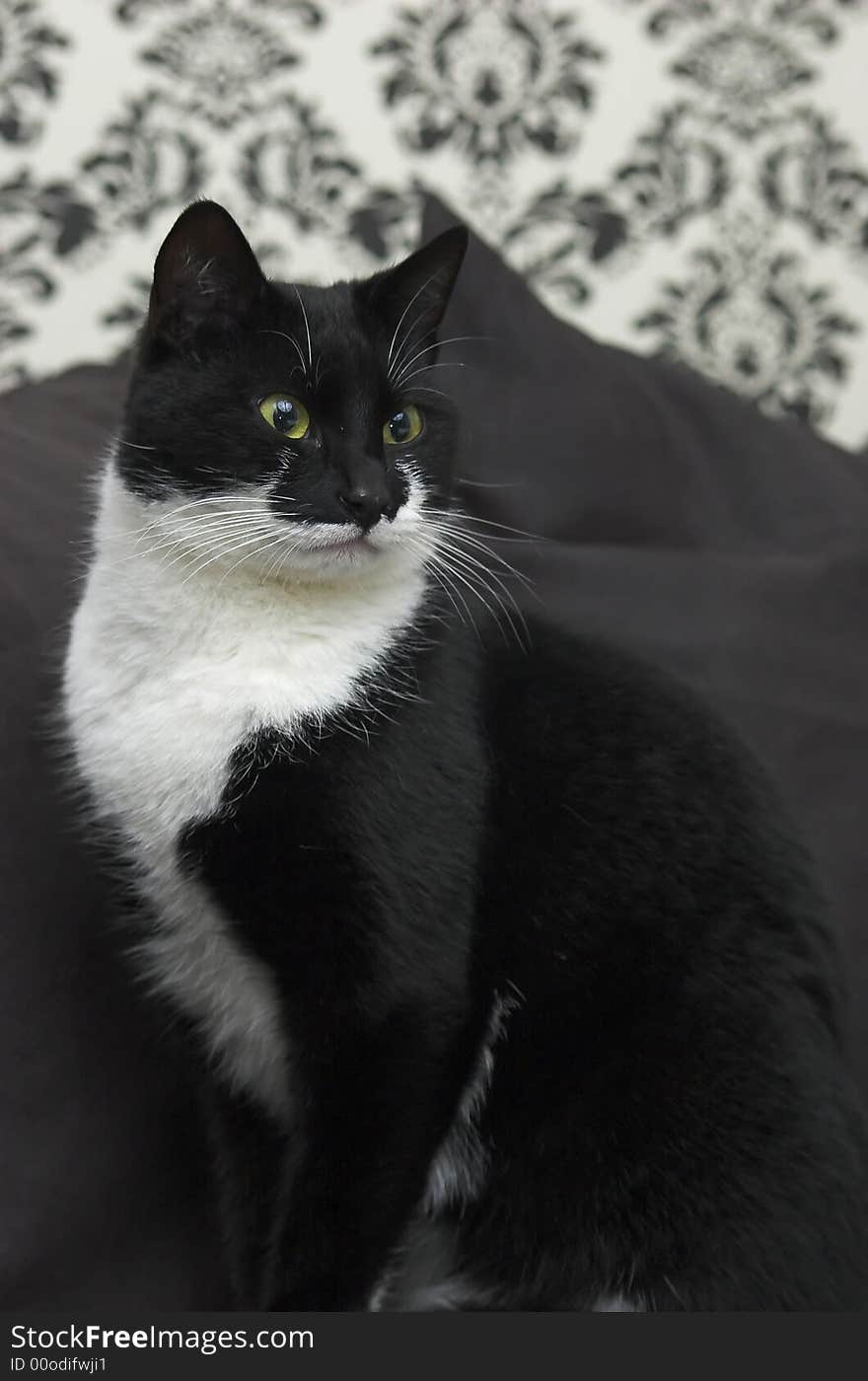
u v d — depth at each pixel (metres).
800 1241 0.92
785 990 0.99
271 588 0.94
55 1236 0.97
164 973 1.04
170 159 1.67
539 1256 0.99
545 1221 0.99
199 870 0.94
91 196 1.65
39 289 1.65
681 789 1.04
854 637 1.38
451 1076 0.94
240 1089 1.05
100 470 1.09
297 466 0.93
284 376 0.93
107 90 1.64
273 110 1.69
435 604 1.02
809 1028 0.99
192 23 1.65
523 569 1.32
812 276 1.89
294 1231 0.92
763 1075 0.95
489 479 1.36
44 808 1.05
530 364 1.41
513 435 1.38
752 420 1.54
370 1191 0.91
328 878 0.90
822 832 1.28
